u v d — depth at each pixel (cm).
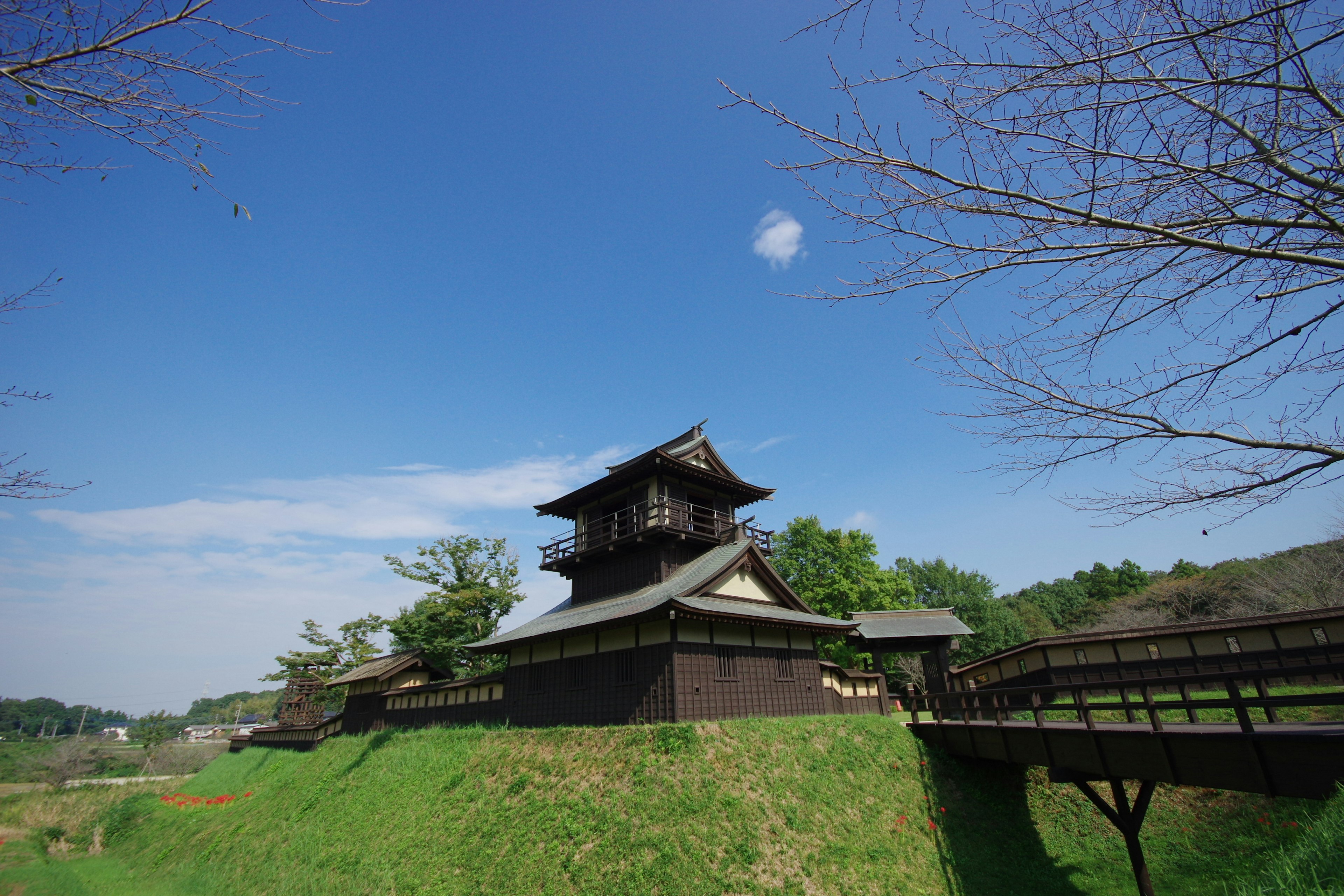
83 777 5506
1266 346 514
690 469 2581
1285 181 452
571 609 2753
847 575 4509
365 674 3647
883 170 512
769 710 2173
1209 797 1786
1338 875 998
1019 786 1966
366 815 2052
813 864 1409
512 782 1822
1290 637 2394
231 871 2119
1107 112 441
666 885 1287
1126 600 5656
